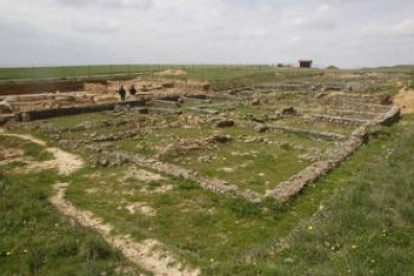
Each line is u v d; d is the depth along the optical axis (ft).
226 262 20.30
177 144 50.16
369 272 17.35
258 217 28.50
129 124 72.69
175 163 44.37
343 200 27.35
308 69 239.09
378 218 23.26
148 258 22.13
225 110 87.35
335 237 21.44
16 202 28.76
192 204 31.35
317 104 95.40
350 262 18.28
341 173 38.19
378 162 38.81
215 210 30.04
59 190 35.63
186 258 21.44
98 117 80.94
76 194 34.30
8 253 20.89
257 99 101.65
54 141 56.03
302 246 20.99
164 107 95.61
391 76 159.63
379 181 30.73
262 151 49.75
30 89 133.28
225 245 24.06
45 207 29.04
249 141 55.16
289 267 18.84
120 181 37.65
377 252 19.13
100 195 33.96
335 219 23.76
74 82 148.66
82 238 22.84
